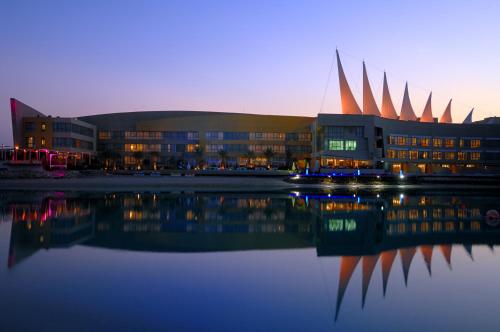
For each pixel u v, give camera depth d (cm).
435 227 2541
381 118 8981
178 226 2453
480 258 1700
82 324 964
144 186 6044
